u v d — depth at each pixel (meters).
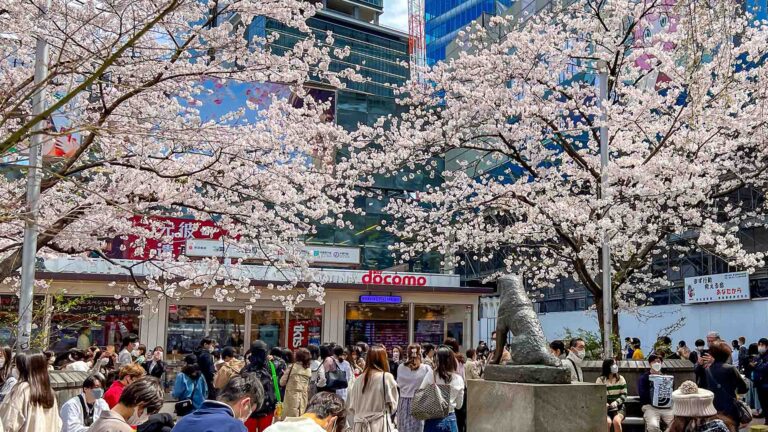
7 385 6.98
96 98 11.66
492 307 25.42
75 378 8.98
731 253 14.28
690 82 8.20
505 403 6.89
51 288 18.88
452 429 8.16
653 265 28.91
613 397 9.15
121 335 19.84
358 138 17.22
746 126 13.74
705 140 14.08
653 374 9.86
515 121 18.02
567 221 14.33
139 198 12.02
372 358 8.09
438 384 8.16
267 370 9.32
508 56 15.55
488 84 15.53
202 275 14.05
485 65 15.59
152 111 10.96
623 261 16.33
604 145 13.79
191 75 10.45
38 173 8.55
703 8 7.43
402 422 8.94
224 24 10.88
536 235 15.89
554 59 15.67
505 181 25.55
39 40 8.93
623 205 13.91
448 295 24.23
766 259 24.44
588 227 13.21
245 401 4.00
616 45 14.37
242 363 10.61
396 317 23.73
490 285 26.75
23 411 5.17
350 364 12.52
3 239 11.74
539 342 7.12
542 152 15.88
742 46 14.22
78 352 11.51
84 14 9.38
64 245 11.58
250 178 12.89
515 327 7.37
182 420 3.73
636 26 15.74
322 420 3.91
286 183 13.28
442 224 17.58
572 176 15.84
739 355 17.25
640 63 18.89
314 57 12.69
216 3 11.18
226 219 13.16
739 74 14.22
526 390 6.54
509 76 15.63
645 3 15.17
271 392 9.13
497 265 33.69
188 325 20.72
